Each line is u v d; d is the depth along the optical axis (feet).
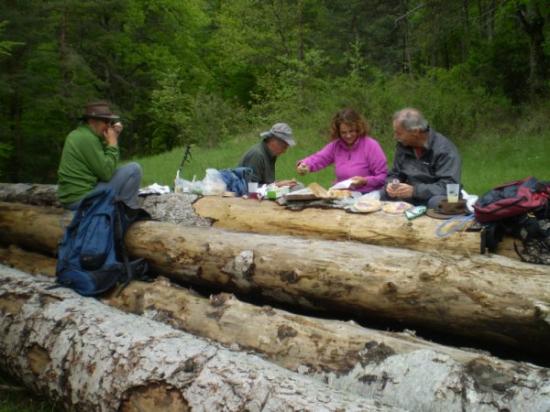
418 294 9.77
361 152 17.04
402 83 49.08
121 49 82.89
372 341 9.04
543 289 8.85
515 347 9.32
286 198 14.37
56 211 18.24
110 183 16.31
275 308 11.75
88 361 9.69
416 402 7.90
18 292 12.59
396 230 12.20
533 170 30.83
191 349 9.05
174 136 86.48
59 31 58.08
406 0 71.36
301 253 11.46
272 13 75.36
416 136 14.32
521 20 50.42
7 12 46.62
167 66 85.25
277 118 59.11
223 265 12.37
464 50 67.31
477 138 41.83
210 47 96.84
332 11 80.18
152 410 8.45
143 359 9.02
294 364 9.37
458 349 8.88
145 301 12.39
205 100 64.28
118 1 62.34
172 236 13.67
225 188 17.24
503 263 9.74
